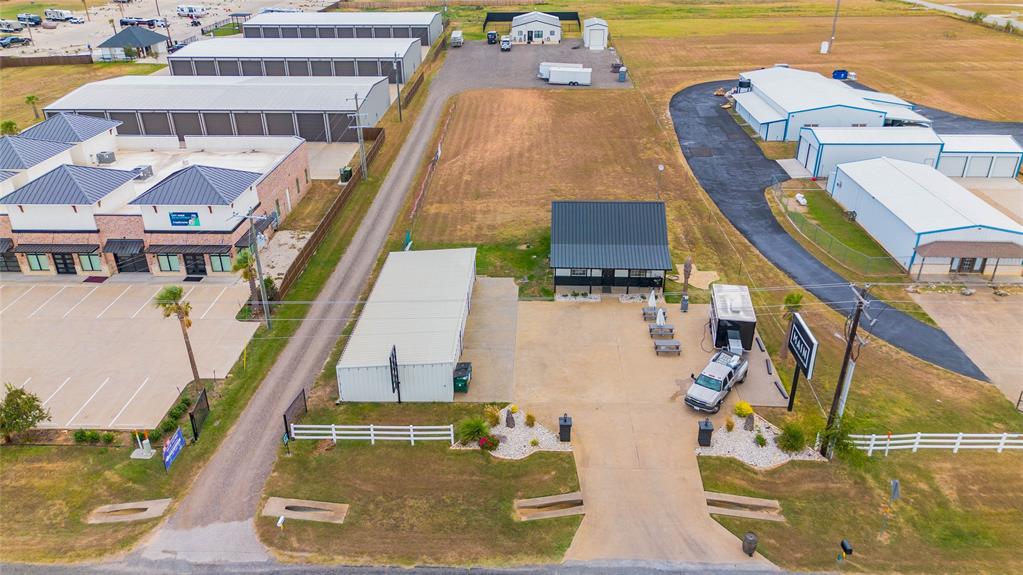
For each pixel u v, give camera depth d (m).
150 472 35.34
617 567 29.62
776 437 37.16
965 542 30.92
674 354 44.47
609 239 52.09
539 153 81.19
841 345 45.75
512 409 39.06
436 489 34.03
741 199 68.62
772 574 29.20
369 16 135.38
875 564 29.72
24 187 53.50
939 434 35.78
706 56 125.44
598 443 37.06
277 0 196.62
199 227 53.66
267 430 38.31
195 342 46.31
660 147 82.38
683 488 33.97
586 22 132.75
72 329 47.69
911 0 191.75
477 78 111.62
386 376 39.72
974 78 110.00
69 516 32.59
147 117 84.81
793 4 182.00
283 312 49.88
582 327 47.81
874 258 56.41
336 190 71.81
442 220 64.81
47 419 38.03
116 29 153.88
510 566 29.67
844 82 108.00
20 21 154.75
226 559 30.12
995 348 45.31
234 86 88.44
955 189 60.56
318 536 31.25
